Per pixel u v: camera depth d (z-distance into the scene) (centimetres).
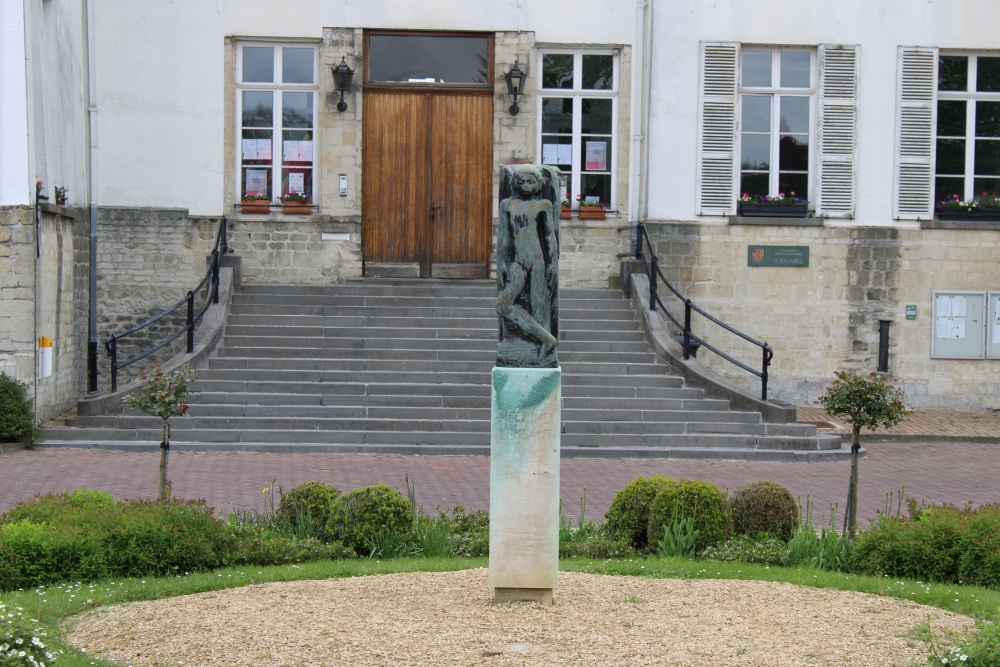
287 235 1944
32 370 1539
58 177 1753
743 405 1638
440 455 1505
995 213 1984
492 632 681
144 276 1900
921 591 816
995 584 847
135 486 1220
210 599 761
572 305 1875
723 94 1970
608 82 1997
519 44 1962
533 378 737
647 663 632
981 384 1975
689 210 1973
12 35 1517
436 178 1989
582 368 1717
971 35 1988
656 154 1973
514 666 622
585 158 1995
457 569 870
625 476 1379
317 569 852
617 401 1628
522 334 742
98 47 1903
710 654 650
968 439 1719
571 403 1627
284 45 1959
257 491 1207
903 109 1981
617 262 1978
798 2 1977
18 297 1530
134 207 1903
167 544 848
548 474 740
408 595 768
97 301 1891
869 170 1983
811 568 896
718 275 1962
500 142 1970
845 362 1969
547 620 707
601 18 1970
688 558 925
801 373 1964
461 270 1994
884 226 1975
